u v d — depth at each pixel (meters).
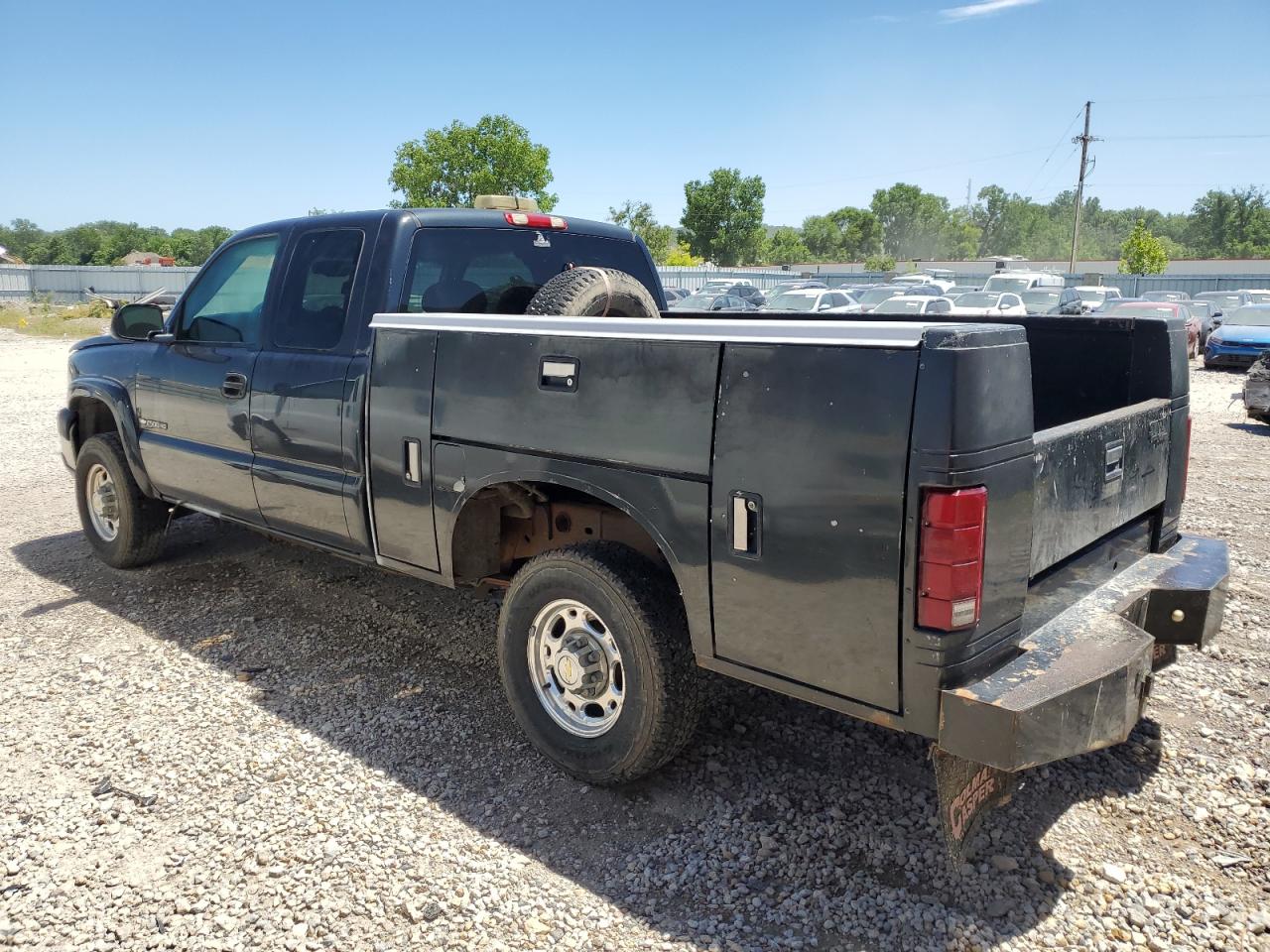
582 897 2.92
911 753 3.75
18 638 4.95
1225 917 2.79
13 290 57.25
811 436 2.68
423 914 2.85
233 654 4.74
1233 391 16.52
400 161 45.91
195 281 5.23
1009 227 170.50
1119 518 3.37
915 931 2.75
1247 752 3.69
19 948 2.72
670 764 3.68
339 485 4.25
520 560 4.15
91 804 3.43
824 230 148.88
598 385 3.19
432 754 3.78
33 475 9.14
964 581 2.48
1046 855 3.08
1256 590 5.52
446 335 3.69
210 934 2.78
